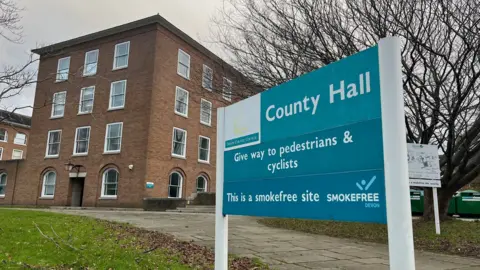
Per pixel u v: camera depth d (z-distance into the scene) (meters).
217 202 4.35
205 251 6.92
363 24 9.58
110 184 22.94
